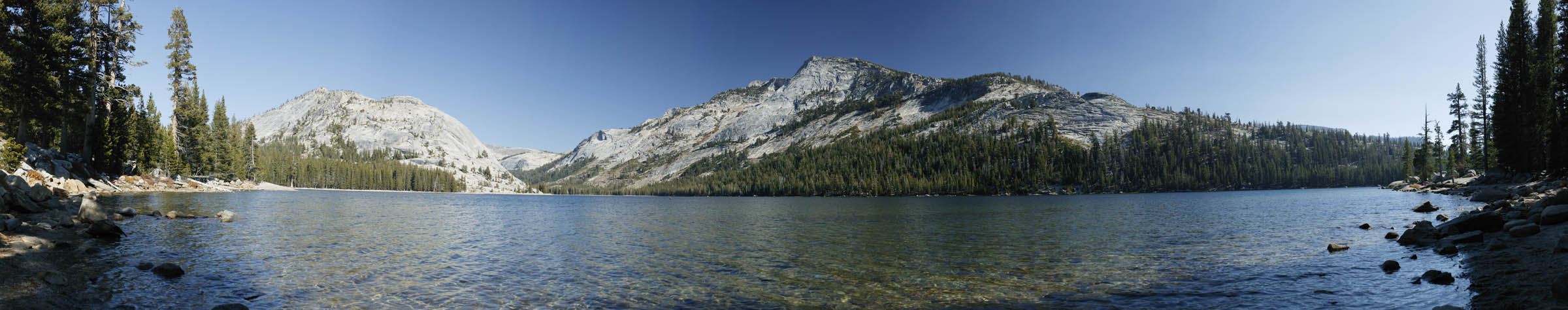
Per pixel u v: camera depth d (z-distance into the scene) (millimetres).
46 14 53094
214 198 68750
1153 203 89688
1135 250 26047
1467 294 13148
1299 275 17797
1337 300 14047
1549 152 57375
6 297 12297
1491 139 89750
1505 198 44562
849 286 17703
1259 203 78188
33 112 57938
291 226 34719
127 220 32406
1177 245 27859
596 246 28719
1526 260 16062
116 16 71188
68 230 23797
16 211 27703
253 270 18594
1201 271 19391
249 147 162250
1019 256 24672
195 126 118562
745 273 20141
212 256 21062
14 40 49625
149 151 93750
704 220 53375
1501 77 68938
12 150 49531
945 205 99625
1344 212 48719
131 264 18172
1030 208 77812
